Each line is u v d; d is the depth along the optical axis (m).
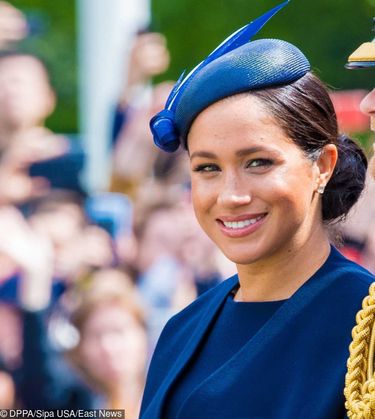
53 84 19.62
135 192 19.17
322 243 7.09
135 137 19.42
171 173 19.16
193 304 7.94
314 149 6.89
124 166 19.28
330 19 25.36
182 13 24.55
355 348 6.43
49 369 18.00
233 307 7.26
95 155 19.53
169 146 7.24
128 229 18.95
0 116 19.09
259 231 6.80
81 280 18.36
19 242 18.34
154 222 18.80
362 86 23.69
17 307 18.09
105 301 17.95
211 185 6.88
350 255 17.53
